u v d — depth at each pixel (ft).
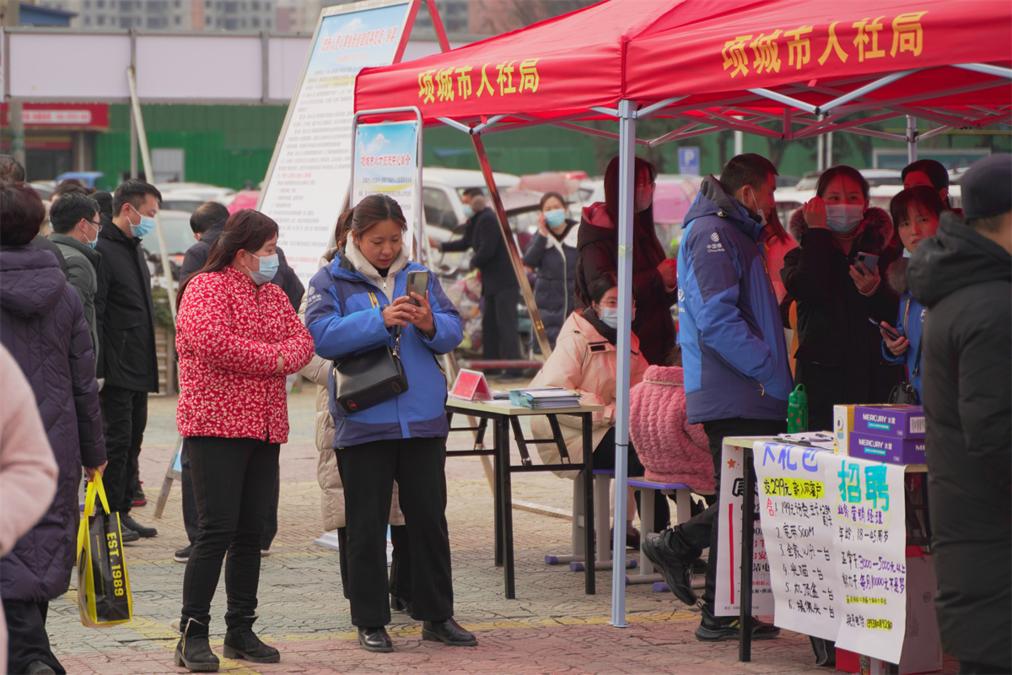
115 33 57.47
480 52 29.66
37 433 12.94
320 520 35.81
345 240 24.25
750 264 23.73
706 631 24.07
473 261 63.67
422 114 29.76
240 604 22.77
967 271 14.70
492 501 38.58
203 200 97.71
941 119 32.01
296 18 313.73
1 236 18.90
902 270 25.30
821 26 20.77
